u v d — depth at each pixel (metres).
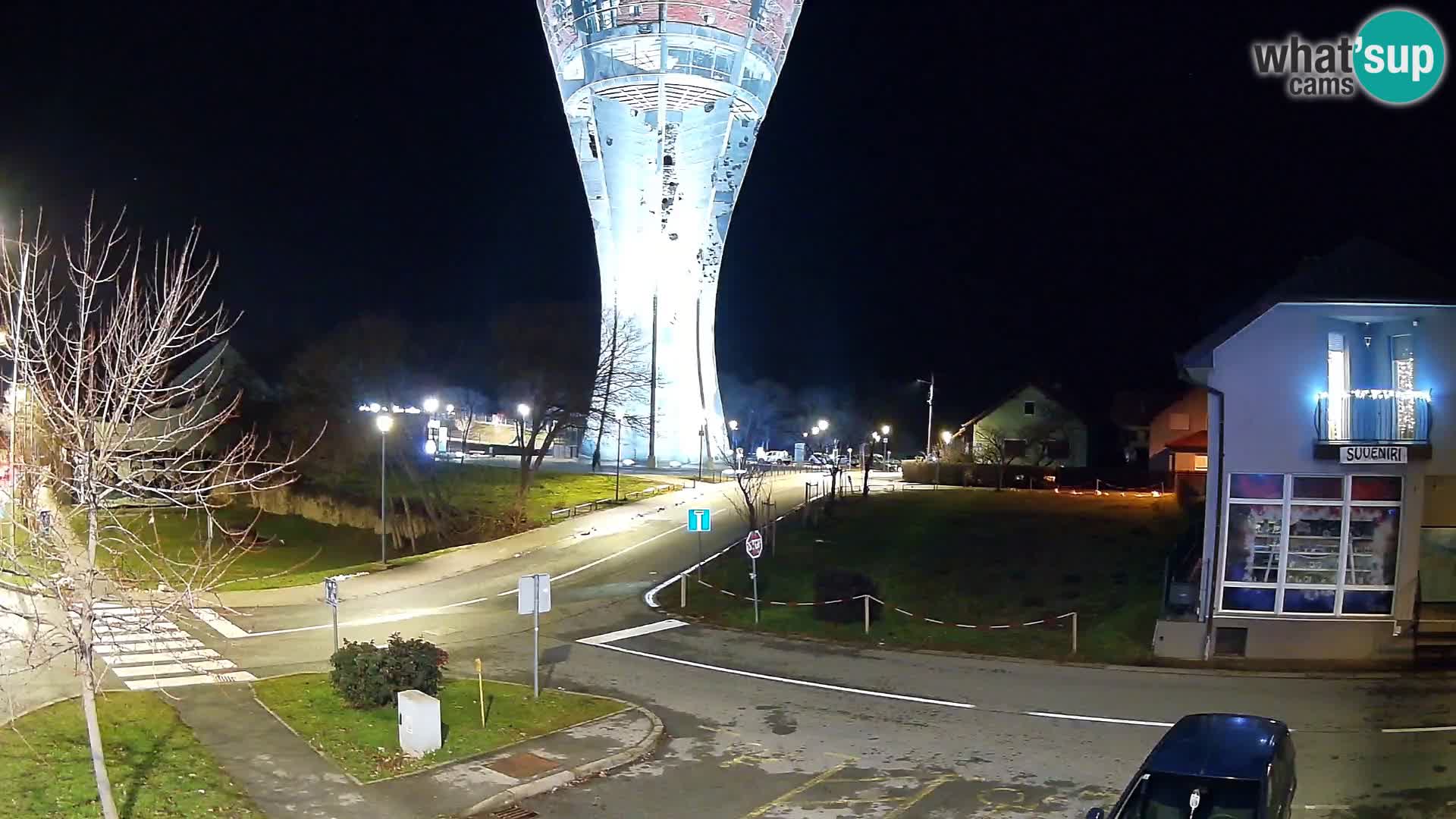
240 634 24.95
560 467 71.31
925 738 16.23
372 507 50.28
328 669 20.94
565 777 14.20
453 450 91.44
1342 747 15.03
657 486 58.56
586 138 66.31
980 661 21.80
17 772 13.05
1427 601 21.69
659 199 66.50
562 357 53.19
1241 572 21.27
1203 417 60.94
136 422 12.43
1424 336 20.62
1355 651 20.97
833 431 110.94
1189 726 11.58
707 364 70.88
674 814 13.00
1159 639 21.56
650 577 33.72
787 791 13.82
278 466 16.23
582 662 22.14
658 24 62.81
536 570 35.25
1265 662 20.89
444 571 35.06
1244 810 9.83
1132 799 10.32
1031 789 13.77
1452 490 21.38
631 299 67.56
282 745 15.16
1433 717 16.62
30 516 11.01
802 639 24.44
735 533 41.69
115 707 16.70
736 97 65.06
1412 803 12.73
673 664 21.97
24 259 11.70
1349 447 20.53
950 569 31.27
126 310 11.80
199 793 12.89
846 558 34.00
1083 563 31.28
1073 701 18.30
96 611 24.59
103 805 10.38
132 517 19.92
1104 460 74.19
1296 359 21.03
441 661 17.66
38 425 11.91
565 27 64.38
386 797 13.26
